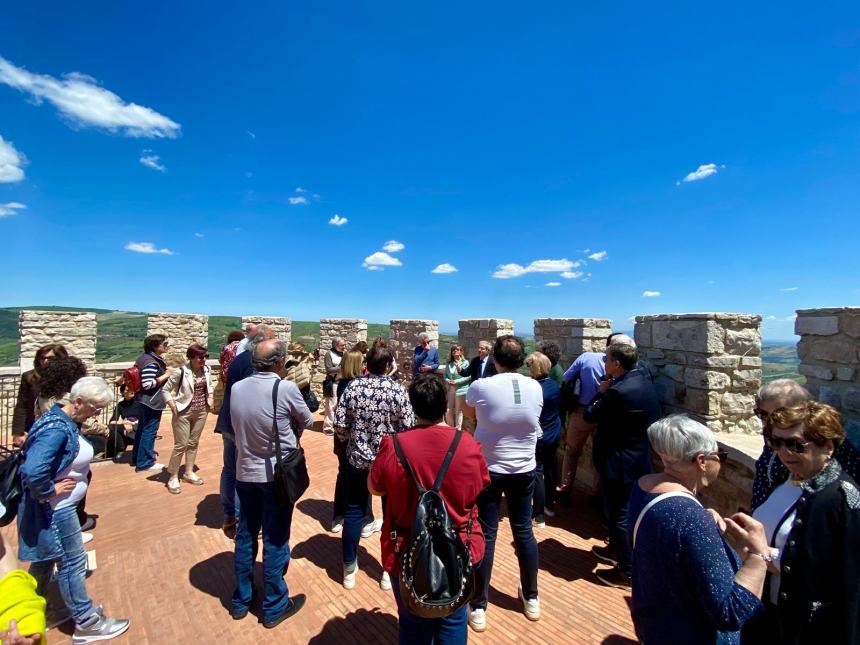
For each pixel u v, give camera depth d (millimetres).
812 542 1760
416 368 8070
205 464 6422
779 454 1927
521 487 2996
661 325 4461
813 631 1733
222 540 4121
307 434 7926
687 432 1723
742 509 3436
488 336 7281
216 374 10102
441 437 2145
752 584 1555
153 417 6145
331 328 10289
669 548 1594
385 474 2119
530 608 3047
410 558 1878
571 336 5660
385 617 3070
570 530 4414
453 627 2094
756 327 3938
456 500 2094
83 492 2867
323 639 2846
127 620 2961
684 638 1593
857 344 2900
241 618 3041
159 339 6258
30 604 1609
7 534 4152
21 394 4730
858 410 2883
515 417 2938
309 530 4359
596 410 3529
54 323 8914
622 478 3398
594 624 3014
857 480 2076
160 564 3709
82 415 2748
